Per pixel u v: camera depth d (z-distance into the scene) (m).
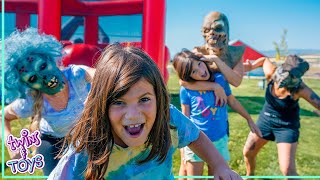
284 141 2.71
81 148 1.24
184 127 1.38
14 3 3.44
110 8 3.45
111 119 1.18
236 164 3.08
